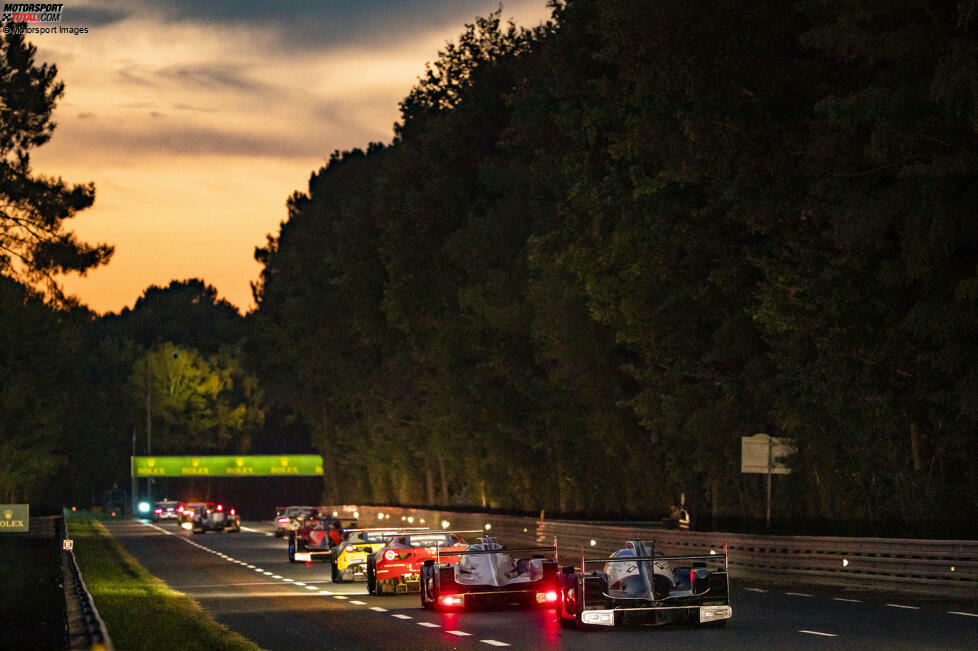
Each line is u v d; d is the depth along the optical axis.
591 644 35.25
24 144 109.25
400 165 171.12
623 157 86.50
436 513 154.75
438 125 166.88
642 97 77.56
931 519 64.12
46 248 105.38
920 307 60.66
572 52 96.81
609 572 38.84
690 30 73.12
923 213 58.75
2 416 199.38
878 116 58.41
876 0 58.66
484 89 165.50
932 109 58.03
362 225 194.75
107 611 45.84
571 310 110.19
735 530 79.94
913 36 57.94
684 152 75.50
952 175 58.38
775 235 75.75
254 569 83.19
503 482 150.88
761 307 74.12
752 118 72.75
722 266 84.38
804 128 73.31
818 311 69.94
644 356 100.81
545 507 145.50
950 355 60.66
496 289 133.88
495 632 39.41
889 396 69.12
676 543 80.88
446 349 155.75
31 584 70.75
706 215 82.88
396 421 192.88
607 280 90.62
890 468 71.69
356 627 42.41
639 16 74.06
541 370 136.62
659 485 111.25
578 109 94.00
